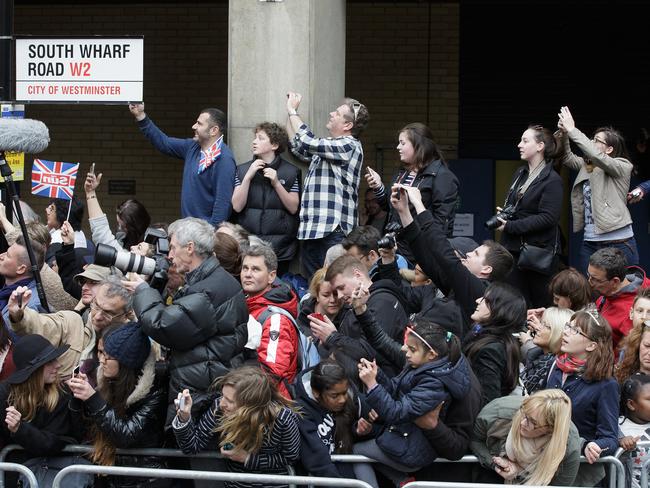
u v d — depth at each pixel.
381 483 21.91
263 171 29.56
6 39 25.61
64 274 27.02
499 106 46.66
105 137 47.31
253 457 20.59
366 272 22.75
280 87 30.62
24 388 21.27
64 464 21.75
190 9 46.72
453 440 20.77
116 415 20.84
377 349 22.06
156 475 20.16
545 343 22.94
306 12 30.50
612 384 21.44
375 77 46.31
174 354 20.75
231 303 20.83
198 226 21.09
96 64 25.89
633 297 26.31
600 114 46.56
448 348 20.78
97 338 23.39
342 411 21.34
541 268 29.20
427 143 28.98
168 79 47.00
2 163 24.23
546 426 20.06
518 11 46.41
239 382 20.11
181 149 31.44
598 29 46.38
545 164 29.95
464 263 24.48
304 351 23.42
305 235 29.31
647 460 21.20
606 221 31.69
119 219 31.89
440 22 46.06
